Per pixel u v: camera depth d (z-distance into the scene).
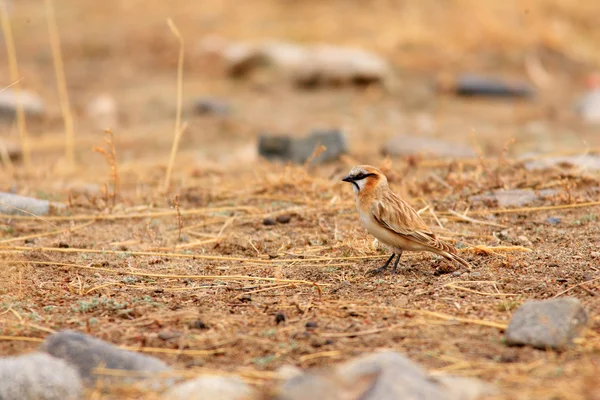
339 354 7.93
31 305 9.39
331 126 20.34
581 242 11.08
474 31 26.94
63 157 17.88
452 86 23.61
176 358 7.98
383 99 23.05
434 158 16.33
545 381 7.18
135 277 10.43
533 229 11.73
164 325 8.73
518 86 23.39
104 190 13.95
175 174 16.05
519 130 19.92
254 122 20.81
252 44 26.52
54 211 13.18
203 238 12.13
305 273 10.48
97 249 11.62
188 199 14.00
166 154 18.17
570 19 27.95
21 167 16.81
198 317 8.87
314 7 30.66
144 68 26.27
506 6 27.80
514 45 26.45
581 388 6.93
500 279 9.85
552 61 25.80
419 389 6.55
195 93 23.67
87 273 10.60
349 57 24.14
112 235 12.27
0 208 12.97
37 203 13.14
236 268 10.74
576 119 21.03
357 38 27.28
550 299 8.66
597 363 7.47
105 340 8.36
